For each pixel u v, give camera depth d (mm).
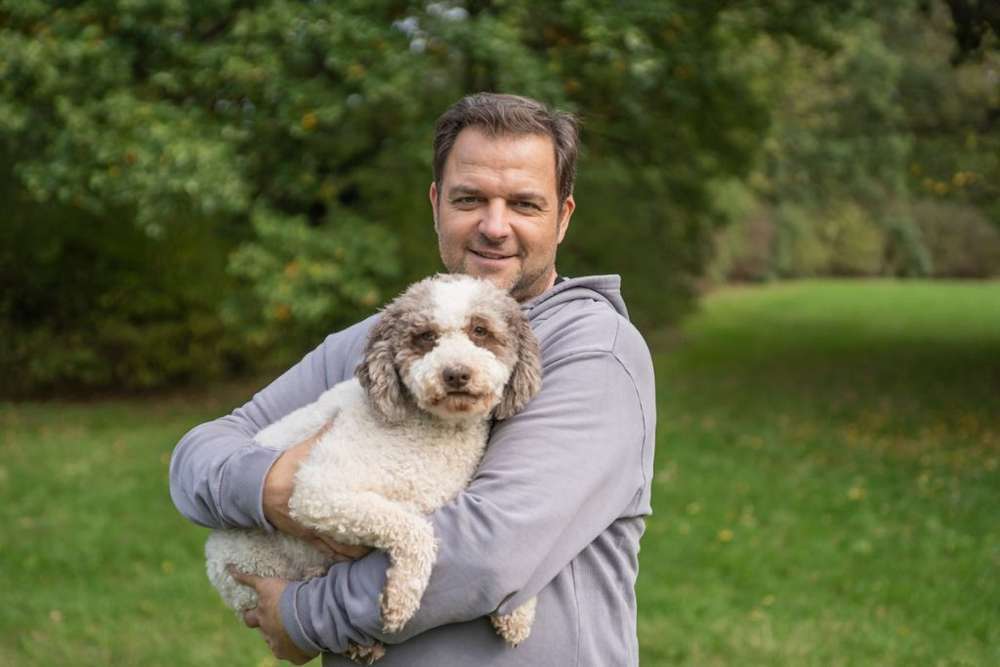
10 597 5238
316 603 1725
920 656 4527
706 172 14133
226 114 9055
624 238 17234
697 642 4656
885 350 16188
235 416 2219
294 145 9930
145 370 11484
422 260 10805
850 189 20156
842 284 36812
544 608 1753
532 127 2070
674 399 11258
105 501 7004
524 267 2084
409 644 1749
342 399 1980
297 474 1772
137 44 8930
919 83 13750
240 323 9953
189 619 4980
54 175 8266
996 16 9234
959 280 38938
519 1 8750
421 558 1640
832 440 8938
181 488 1971
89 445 8812
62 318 11281
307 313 8703
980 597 5219
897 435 9172
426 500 1790
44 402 11234
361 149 10648
